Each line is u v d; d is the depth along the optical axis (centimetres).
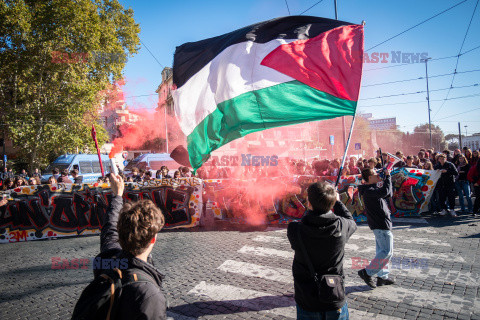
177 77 396
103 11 2195
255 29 385
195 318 350
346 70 354
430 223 737
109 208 188
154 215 146
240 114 367
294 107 359
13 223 730
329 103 352
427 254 526
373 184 414
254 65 371
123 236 141
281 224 770
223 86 371
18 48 1845
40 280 474
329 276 203
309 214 213
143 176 1041
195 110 378
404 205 818
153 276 140
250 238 656
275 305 374
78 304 125
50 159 2248
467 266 470
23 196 738
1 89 1981
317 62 361
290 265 498
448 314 342
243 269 486
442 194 809
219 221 834
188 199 770
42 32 1864
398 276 446
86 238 727
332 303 199
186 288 425
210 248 595
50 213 746
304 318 210
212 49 392
